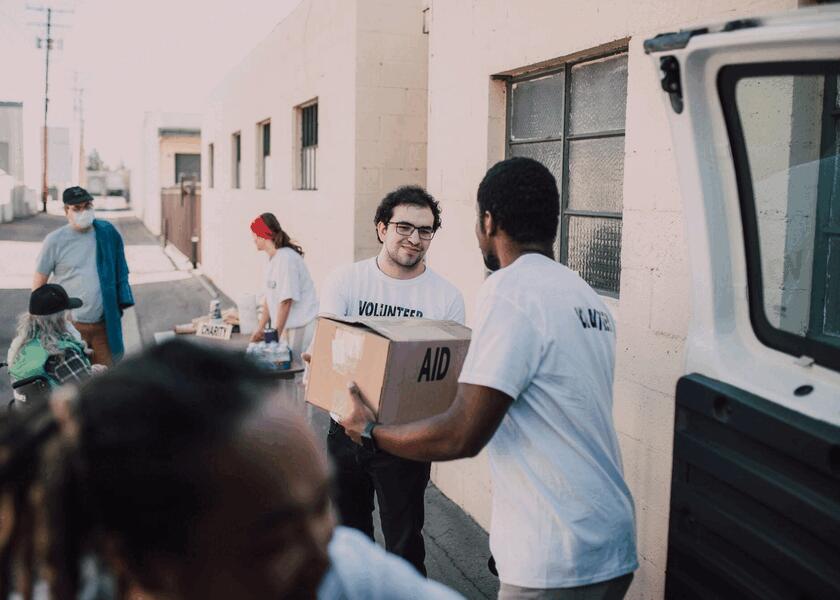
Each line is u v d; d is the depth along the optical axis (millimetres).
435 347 2797
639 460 3445
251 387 818
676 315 3197
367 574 1119
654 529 3375
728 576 1765
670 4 3162
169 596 780
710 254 1872
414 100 7535
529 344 2121
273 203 11188
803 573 1567
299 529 840
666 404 3273
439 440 2238
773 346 1830
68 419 753
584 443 2178
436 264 5359
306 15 9055
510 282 2203
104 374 801
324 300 3805
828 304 2391
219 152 16828
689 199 1900
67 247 6344
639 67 3357
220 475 768
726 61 1702
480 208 2387
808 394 1669
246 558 801
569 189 4203
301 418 852
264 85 11742
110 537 753
